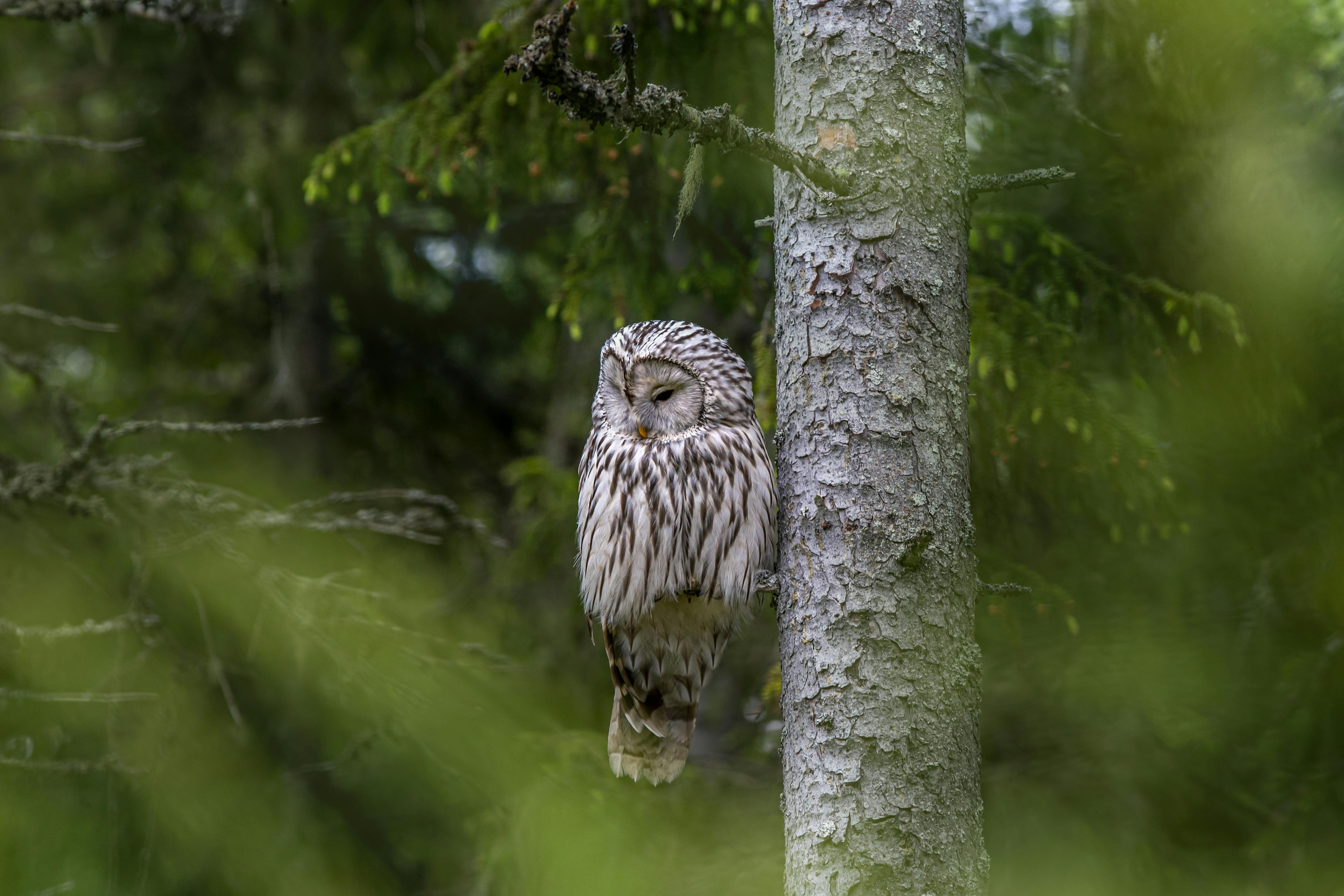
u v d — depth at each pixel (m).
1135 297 9.72
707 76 9.95
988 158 10.32
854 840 5.72
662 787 11.67
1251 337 10.11
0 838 10.52
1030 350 9.31
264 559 11.77
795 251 6.41
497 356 17.61
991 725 11.13
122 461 11.14
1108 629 10.48
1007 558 10.03
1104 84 10.38
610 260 10.45
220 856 11.82
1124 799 10.41
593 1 9.70
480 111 10.06
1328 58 11.04
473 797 12.08
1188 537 10.66
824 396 6.21
